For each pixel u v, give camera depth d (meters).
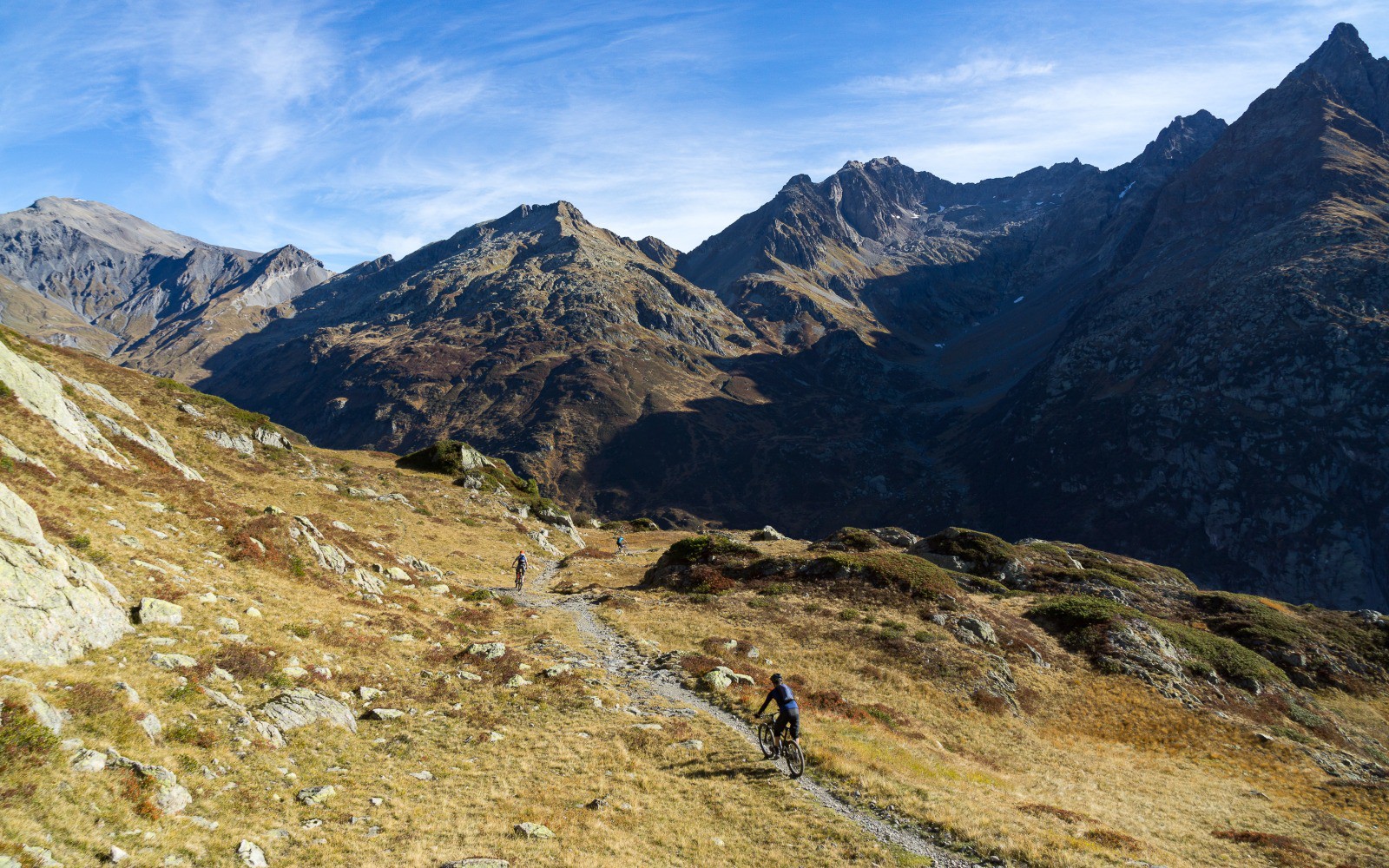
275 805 14.04
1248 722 40.25
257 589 26.84
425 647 29.28
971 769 25.98
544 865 13.45
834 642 40.62
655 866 14.20
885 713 31.19
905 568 52.03
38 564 16.36
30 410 31.48
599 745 21.42
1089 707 38.66
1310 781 33.12
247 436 68.00
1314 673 53.66
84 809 10.81
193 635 19.69
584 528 120.81
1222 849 21.31
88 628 16.34
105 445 36.50
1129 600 61.56
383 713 20.83
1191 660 46.41
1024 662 42.00
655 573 60.78
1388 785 33.62
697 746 22.34
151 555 24.41
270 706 17.91
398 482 81.06
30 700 12.07
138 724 13.84
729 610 46.47
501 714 23.28
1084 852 16.75
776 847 15.82
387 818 14.73
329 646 24.66
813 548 66.81
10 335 51.28
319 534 37.50
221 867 11.19
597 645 37.25
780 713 21.22
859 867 14.88
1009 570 62.72
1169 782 29.94
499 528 79.38
